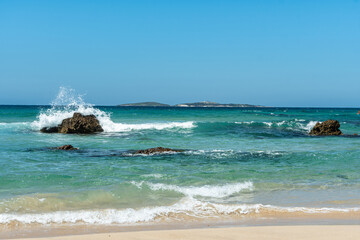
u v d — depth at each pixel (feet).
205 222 21.85
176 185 30.68
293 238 18.42
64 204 24.73
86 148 52.90
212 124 93.35
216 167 39.17
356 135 80.28
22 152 46.83
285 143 63.41
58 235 19.25
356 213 23.67
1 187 28.78
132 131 80.64
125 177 33.35
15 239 18.16
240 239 18.28
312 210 24.17
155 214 23.15
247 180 33.14
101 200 25.80
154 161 42.29
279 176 34.99
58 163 39.65
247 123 98.27
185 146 57.26
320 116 191.21
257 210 24.08
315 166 40.52
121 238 18.31
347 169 38.91
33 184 30.01
